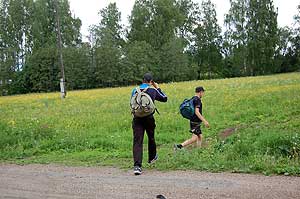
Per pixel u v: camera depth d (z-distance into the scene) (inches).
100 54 2736.2
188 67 3117.6
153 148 334.0
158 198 229.3
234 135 437.1
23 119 715.4
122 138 509.0
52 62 2768.2
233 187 247.0
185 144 401.7
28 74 2805.1
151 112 316.5
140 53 2861.7
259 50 3097.9
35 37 2979.8
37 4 3034.0
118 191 252.2
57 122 669.3
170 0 3179.1
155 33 3122.5
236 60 3206.2
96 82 2795.3
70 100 1204.5
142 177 289.6
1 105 1181.7
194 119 404.5
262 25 3122.5
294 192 230.4
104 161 365.7
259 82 1413.6
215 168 299.7
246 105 758.5
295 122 517.0
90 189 260.7
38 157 411.8
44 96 1605.6
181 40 3174.2
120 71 2792.8
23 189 270.4
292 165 287.3
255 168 287.9
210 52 3430.1
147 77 325.4
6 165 371.6
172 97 1000.2
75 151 443.2
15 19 2989.7
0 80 2876.5
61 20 3019.2
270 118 598.5
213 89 1196.5
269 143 344.8
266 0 3139.8
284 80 1433.3
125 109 821.2
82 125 631.2
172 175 290.4
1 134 509.4
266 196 225.5
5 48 2950.3
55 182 286.8
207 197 228.7
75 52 2746.1
